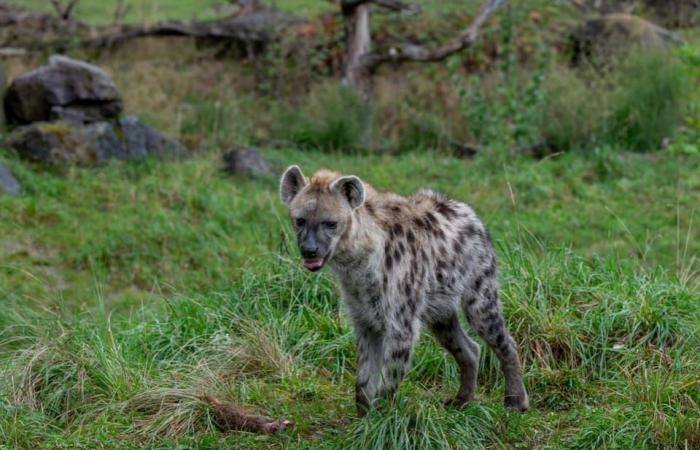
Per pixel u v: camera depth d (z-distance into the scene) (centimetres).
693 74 2509
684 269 1583
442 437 1016
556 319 1251
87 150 2145
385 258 1030
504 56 2603
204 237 1898
